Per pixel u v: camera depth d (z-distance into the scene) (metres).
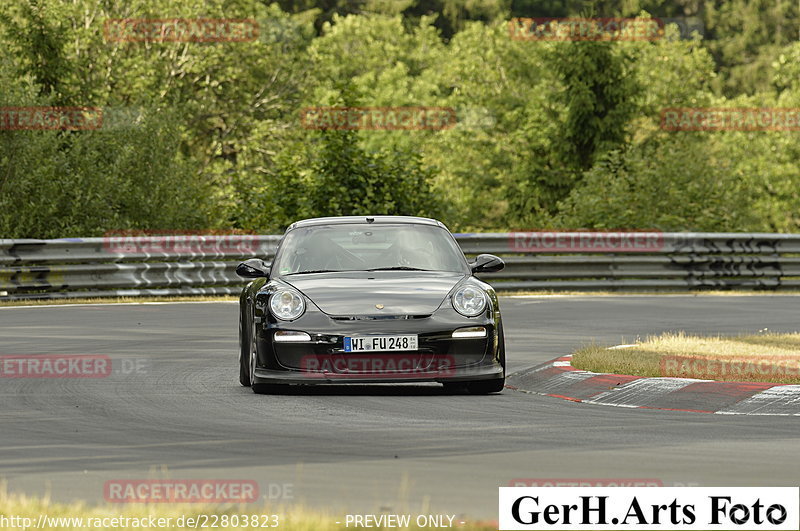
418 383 39.09
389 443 27.50
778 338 47.50
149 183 119.38
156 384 38.12
